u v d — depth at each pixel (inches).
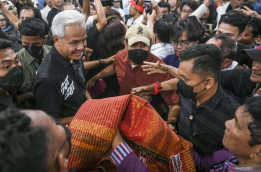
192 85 49.5
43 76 54.8
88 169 42.9
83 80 67.6
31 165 20.3
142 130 42.3
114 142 40.3
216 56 48.3
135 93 68.7
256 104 34.3
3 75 51.7
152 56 73.4
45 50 72.5
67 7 110.3
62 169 23.9
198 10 126.3
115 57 78.2
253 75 63.2
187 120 56.1
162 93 72.3
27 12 116.7
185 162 44.0
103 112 40.2
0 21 103.3
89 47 87.8
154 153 43.4
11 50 52.6
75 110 62.5
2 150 19.6
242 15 86.3
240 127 34.9
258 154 34.5
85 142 38.9
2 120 20.9
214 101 50.7
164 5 146.0
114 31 82.3
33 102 68.6
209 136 52.7
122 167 38.4
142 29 70.1
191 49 49.1
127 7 183.8
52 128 23.9
